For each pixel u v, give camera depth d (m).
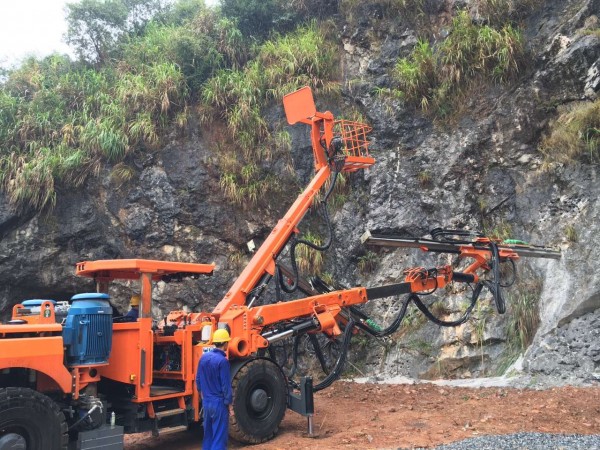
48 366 5.27
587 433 6.09
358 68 13.94
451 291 11.09
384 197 12.35
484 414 7.18
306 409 6.94
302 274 12.20
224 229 12.80
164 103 13.05
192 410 6.59
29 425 5.00
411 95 12.63
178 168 12.98
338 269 12.52
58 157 12.47
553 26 11.89
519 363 9.42
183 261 12.70
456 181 11.90
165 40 14.59
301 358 11.95
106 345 5.82
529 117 11.52
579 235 9.92
